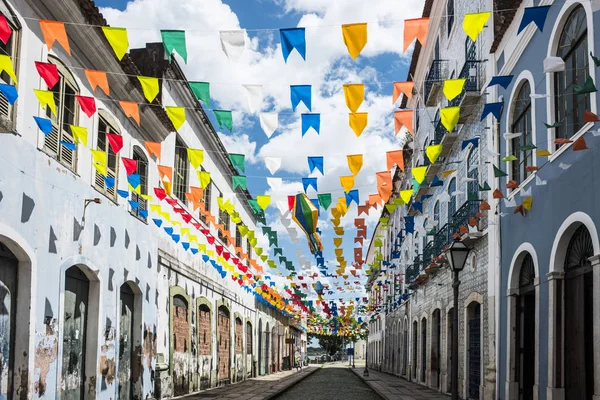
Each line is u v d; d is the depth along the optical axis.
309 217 14.71
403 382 28.83
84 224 11.53
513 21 12.91
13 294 9.23
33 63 9.59
